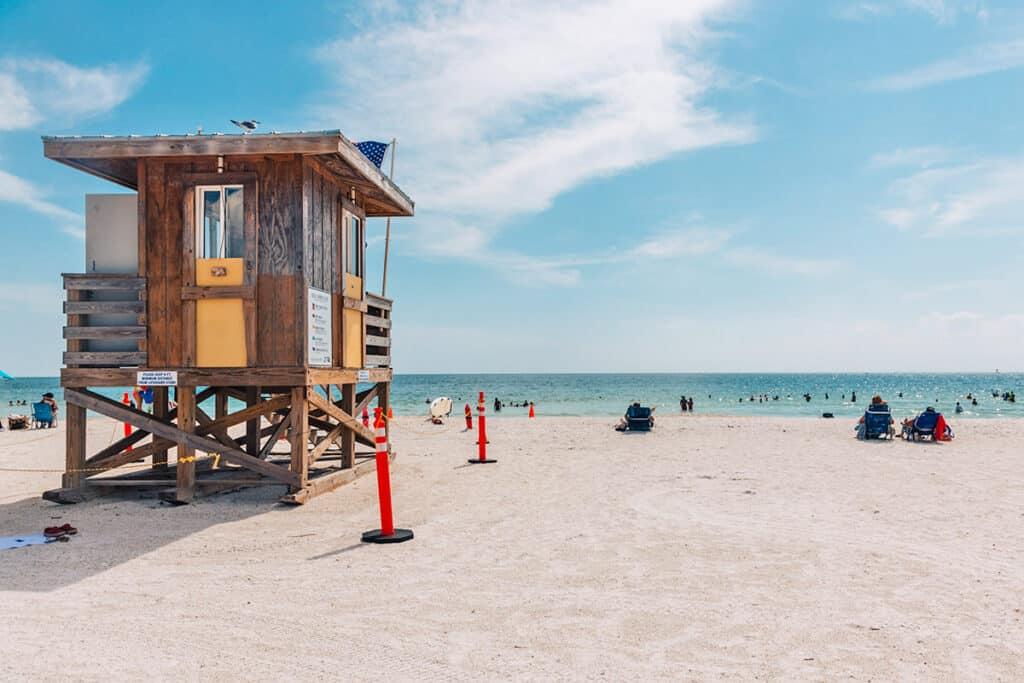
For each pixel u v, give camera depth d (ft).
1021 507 30.96
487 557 23.09
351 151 33.99
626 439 62.54
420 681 13.76
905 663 14.49
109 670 14.25
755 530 26.61
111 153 33.01
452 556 23.26
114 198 35.27
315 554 23.73
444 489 36.09
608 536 25.79
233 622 17.17
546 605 18.30
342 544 25.08
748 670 14.17
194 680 13.80
